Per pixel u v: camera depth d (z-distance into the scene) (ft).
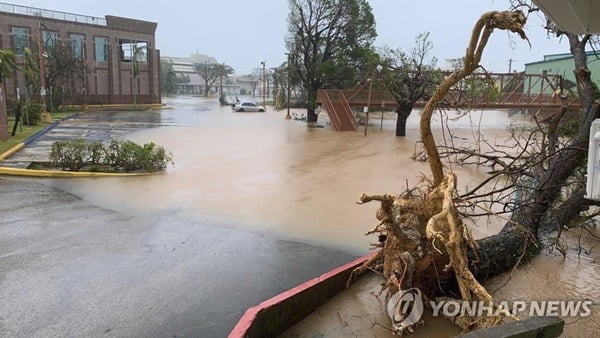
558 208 17.65
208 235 19.56
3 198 25.32
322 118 102.89
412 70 69.05
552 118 20.88
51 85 104.73
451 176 12.04
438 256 12.05
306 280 14.92
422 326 11.66
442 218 10.59
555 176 16.71
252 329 10.31
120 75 135.74
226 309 12.82
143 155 34.22
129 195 26.68
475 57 11.87
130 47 138.31
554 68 97.86
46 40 113.60
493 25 11.27
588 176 10.57
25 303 12.96
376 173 35.55
